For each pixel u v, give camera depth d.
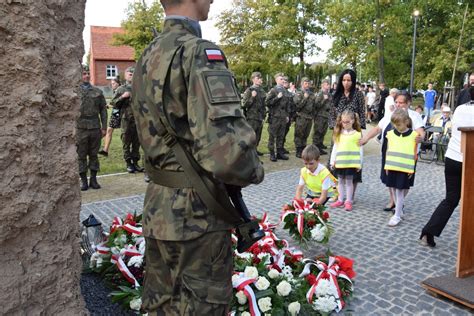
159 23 23.92
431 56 25.36
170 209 1.67
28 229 1.59
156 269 1.81
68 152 1.71
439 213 4.38
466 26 22.70
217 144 1.46
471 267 3.64
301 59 25.52
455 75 24.34
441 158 9.62
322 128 10.66
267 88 30.53
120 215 5.60
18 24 1.50
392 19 21.33
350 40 23.11
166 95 1.62
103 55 46.62
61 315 1.70
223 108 1.48
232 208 1.70
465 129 3.42
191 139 1.62
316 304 3.03
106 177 7.91
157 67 1.65
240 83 29.91
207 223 1.66
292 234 4.23
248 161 1.49
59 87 1.67
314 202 4.33
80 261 1.82
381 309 3.27
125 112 7.89
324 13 24.14
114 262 3.19
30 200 1.57
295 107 10.17
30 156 1.56
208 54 1.57
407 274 3.88
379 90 19.44
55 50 1.66
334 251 4.41
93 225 3.58
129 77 7.72
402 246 4.56
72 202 1.74
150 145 1.73
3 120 1.50
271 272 3.05
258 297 2.83
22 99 1.53
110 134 7.55
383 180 5.42
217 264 1.69
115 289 3.11
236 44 28.31
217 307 1.67
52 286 1.67
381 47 22.86
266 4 25.88
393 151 5.19
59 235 1.69
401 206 5.28
